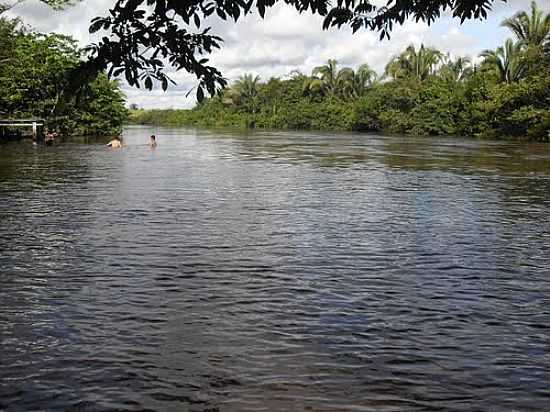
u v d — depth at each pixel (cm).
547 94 5388
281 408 539
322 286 884
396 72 8206
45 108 5159
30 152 3706
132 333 704
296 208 1545
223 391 568
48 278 912
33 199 1677
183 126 12419
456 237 1212
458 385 585
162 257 1038
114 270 958
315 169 2627
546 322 752
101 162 2961
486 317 766
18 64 4722
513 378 601
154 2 421
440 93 6944
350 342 683
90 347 663
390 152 3806
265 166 2770
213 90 457
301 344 675
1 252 1066
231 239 1177
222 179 2200
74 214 1438
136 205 1576
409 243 1155
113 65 441
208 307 791
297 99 10481
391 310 786
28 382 583
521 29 6300
